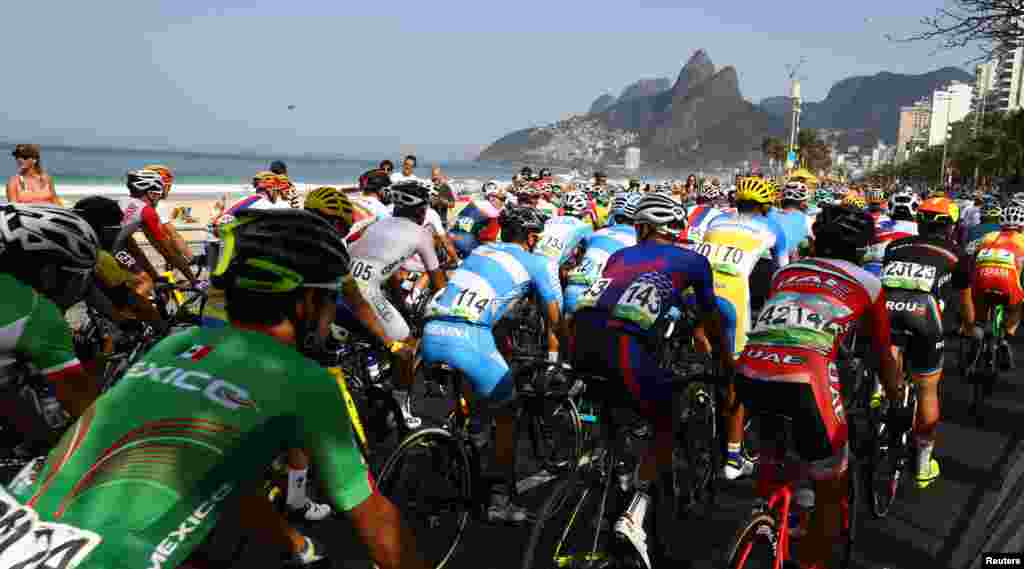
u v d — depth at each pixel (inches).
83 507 55.4
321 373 66.0
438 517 139.6
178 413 59.9
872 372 191.6
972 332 220.8
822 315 122.9
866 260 241.9
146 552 54.7
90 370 159.9
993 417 244.4
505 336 210.1
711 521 165.2
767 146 4261.8
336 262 70.2
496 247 159.9
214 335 66.9
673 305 137.1
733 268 187.2
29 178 348.2
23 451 106.7
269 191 288.0
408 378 170.1
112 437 59.0
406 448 134.7
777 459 123.5
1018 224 231.3
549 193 474.6
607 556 121.3
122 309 153.3
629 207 267.3
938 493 183.5
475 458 147.9
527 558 112.3
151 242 213.0
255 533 106.5
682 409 156.3
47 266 98.3
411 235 173.2
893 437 169.2
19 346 94.7
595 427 179.5
